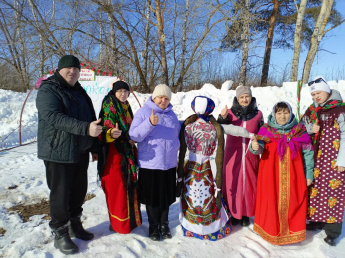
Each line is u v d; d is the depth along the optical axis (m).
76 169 2.58
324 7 10.23
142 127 2.48
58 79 2.41
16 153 6.30
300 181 2.68
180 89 13.70
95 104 7.01
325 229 2.74
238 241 2.80
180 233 2.91
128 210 2.71
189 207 2.83
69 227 2.76
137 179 2.92
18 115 9.27
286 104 2.67
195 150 2.80
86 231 2.82
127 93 2.79
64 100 2.35
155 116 2.44
